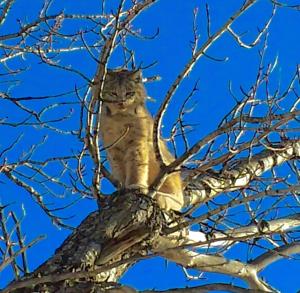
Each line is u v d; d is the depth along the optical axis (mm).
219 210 4855
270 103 5164
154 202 5113
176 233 5230
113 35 4844
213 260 5434
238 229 5645
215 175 6371
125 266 4992
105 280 4574
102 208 5043
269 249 5305
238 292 4297
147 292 4348
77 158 5285
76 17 6043
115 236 4852
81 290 4352
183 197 6285
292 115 4855
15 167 5539
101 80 4910
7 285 4078
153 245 5141
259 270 5578
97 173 5184
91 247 4715
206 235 5438
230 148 5176
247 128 4957
